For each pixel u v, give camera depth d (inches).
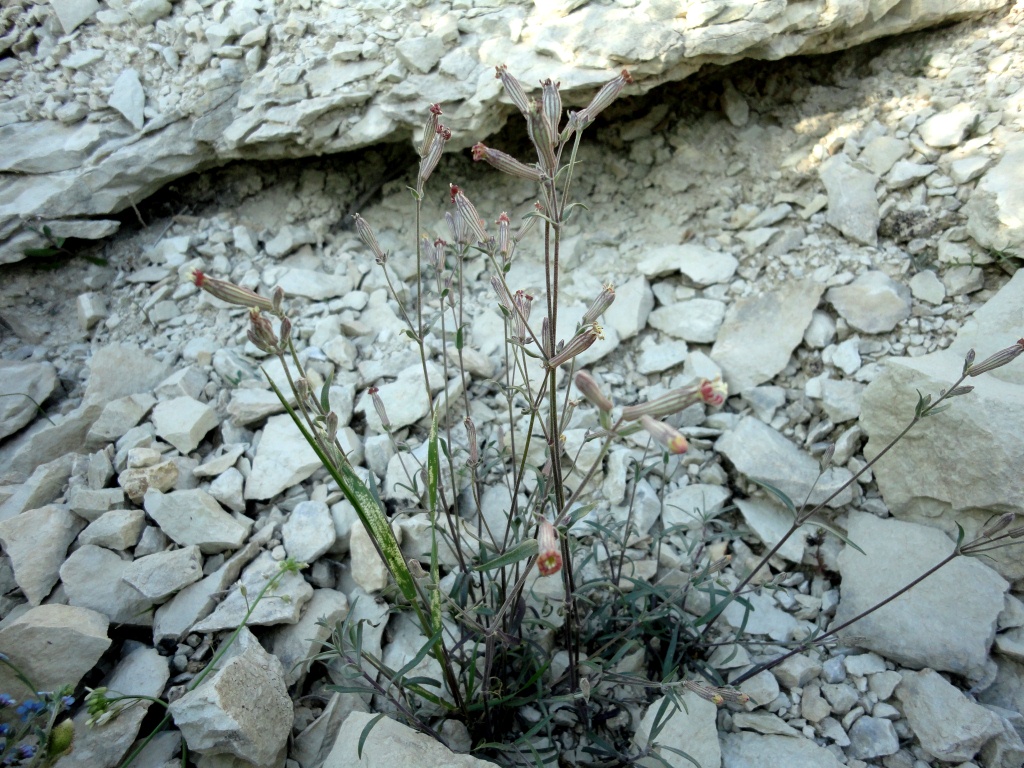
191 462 14.7
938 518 13.3
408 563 10.5
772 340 15.9
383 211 20.4
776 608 13.5
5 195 17.7
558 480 10.1
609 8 17.6
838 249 16.6
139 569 12.6
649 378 16.6
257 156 19.3
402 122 18.2
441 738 11.2
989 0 17.3
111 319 18.0
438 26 18.1
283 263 19.3
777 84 19.1
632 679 10.9
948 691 11.9
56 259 18.4
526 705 12.4
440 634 9.9
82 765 10.7
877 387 13.9
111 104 18.6
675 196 19.3
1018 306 13.9
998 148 15.6
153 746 11.2
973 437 12.5
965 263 15.2
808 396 15.1
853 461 14.3
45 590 12.7
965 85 17.0
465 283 19.0
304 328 17.3
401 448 14.9
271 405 15.3
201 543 13.2
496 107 17.8
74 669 11.6
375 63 18.1
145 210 19.8
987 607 12.3
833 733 11.9
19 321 17.7
